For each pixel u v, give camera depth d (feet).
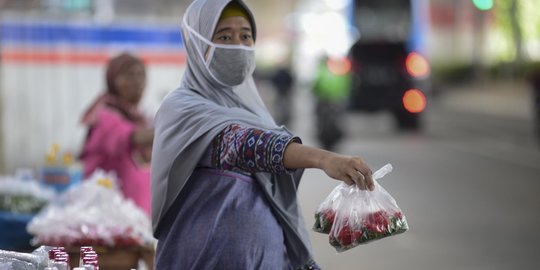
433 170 100.27
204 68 23.15
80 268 21.16
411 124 156.15
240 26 23.30
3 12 73.00
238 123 21.98
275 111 158.40
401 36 158.51
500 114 203.00
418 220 68.44
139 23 73.26
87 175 38.93
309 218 67.62
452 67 289.33
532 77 139.64
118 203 34.04
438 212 72.08
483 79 280.92
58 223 32.68
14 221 38.27
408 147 127.65
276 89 157.58
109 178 36.65
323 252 56.95
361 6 159.63
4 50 73.05
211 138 21.84
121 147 38.60
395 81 155.84
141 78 40.04
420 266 52.95
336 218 21.56
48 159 43.75
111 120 38.83
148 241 33.09
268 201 22.85
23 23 73.05
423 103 155.74
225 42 23.12
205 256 22.08
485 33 282.77
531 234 63.36
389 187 86.17
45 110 73.51
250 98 23.89
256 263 22.30
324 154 20.62
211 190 22.34
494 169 102.58
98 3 73.67
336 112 115.85
